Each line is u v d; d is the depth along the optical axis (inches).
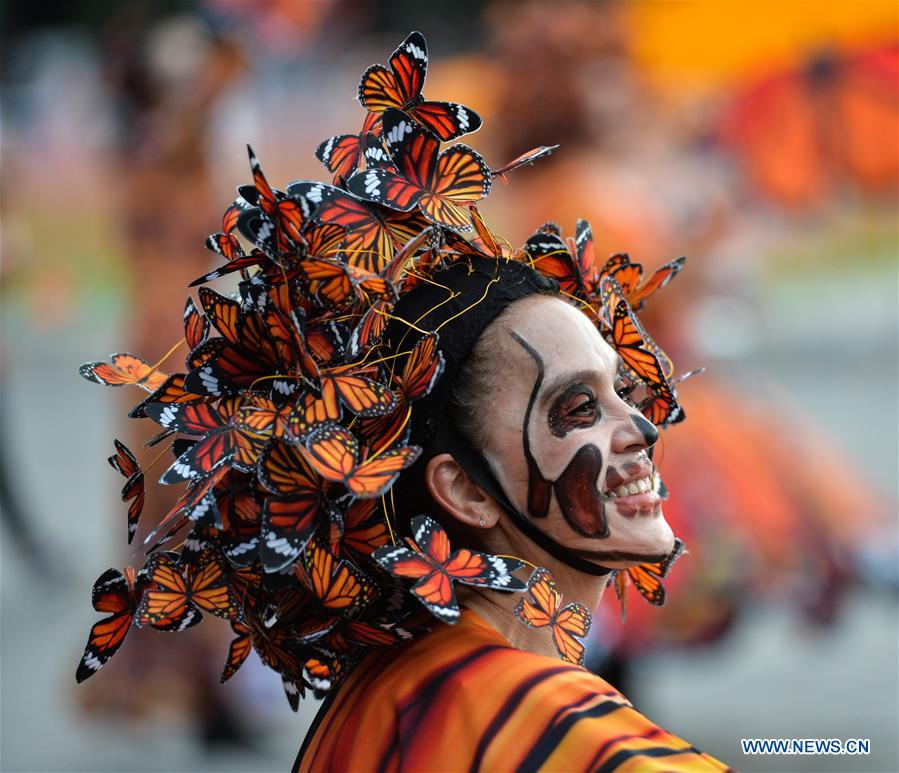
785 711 625.3
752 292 616.1
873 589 561.0
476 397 212.8
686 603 532.1
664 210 567.5
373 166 213.3
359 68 1349.7
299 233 199.6
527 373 212.5
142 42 599.8
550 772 182.9
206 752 594.6
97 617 816.3
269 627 223.9
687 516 540.4
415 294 215.9
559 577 218.5
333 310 210.2
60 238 1784.0
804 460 564.7
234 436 204.2
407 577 197.5
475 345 213.3
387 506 216.5
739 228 606.9
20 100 1736.0
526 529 214.8
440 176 216.8
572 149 555.2
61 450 1326.3
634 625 528.7
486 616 216.5
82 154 1763.0
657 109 627.5
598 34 558.6
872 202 751.1
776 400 585.3
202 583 215.2
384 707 204.1
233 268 208.8
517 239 567.2
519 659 196.9
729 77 711.7
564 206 548.4
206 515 207.0
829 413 1336.1
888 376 1523.1
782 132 706.2
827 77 703.1
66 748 600.7
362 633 211.3
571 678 192.5
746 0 705.0
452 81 685.3
